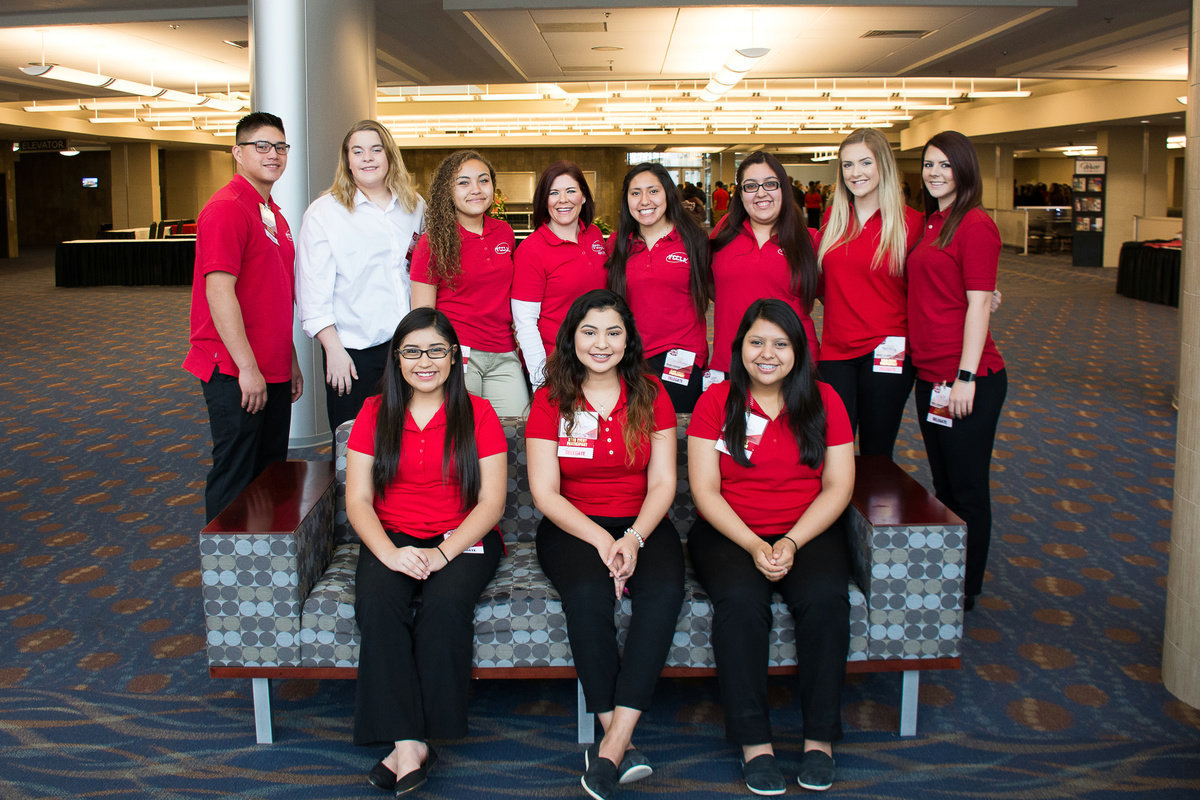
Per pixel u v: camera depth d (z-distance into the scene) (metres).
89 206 29.72
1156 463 5.37
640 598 2.47
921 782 2.41
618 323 2.67
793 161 39.19
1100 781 2.42
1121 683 2.93
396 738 2.36
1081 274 16.94
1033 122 19.39
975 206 3.18
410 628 2.46
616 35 10.30
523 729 2.71
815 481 2.75
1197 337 2.72
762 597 2.47
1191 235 2.77
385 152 3.72
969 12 9.23
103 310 12.92
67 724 2.71
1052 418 6.44
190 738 2.65
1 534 4.27
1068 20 10.05
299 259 3.78
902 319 3.39
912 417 6.62
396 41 10.90
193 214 28.44
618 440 2.72
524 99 21.20
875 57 11.99
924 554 2.51
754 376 2.67
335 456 3.01
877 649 2.54
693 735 2.67
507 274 3.62
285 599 2.50
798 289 3.38
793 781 2.42
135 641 3.23
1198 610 2.75
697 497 2.74
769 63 12.44
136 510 4.61
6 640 3.22
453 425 2.67
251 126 3.40
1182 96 15.05
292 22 5.72
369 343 3.84
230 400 3.40
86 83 12.62
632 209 3.39
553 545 2.69
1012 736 2.63
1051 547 4.09
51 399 7.20
